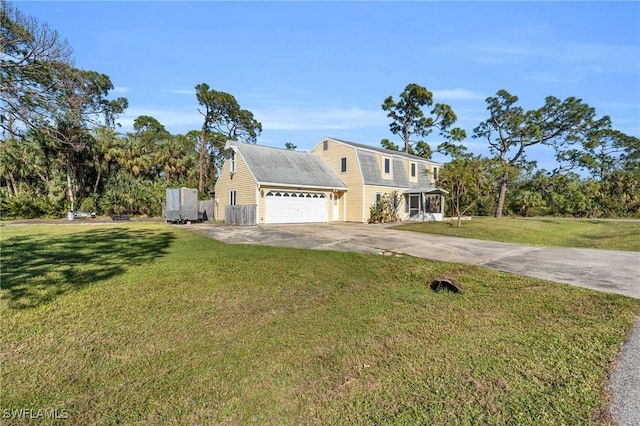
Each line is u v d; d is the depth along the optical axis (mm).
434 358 3396
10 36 13570
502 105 29578
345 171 22859
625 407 2471
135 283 5785
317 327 4273
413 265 7383
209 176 36781
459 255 8742
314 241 11016
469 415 2461
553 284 5926
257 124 37875
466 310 4879
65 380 3002
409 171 25438
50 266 6691
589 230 19219
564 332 3969
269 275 6578
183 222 19234
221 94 32906
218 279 6230
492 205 32781
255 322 4422
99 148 26531
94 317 4395
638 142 31453
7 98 13844
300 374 3141
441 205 23656
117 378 3055
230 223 19672
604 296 5199
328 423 2441
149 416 2541
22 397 2742
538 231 17188
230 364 3328
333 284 6176
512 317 4551
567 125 28047
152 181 29969
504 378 2963
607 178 31734
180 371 3188
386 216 21344
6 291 5133
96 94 22500
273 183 18938
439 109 34625
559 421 2352
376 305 5125
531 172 32781
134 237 11289
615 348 3486
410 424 2387
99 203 25234
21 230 13047
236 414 2568
